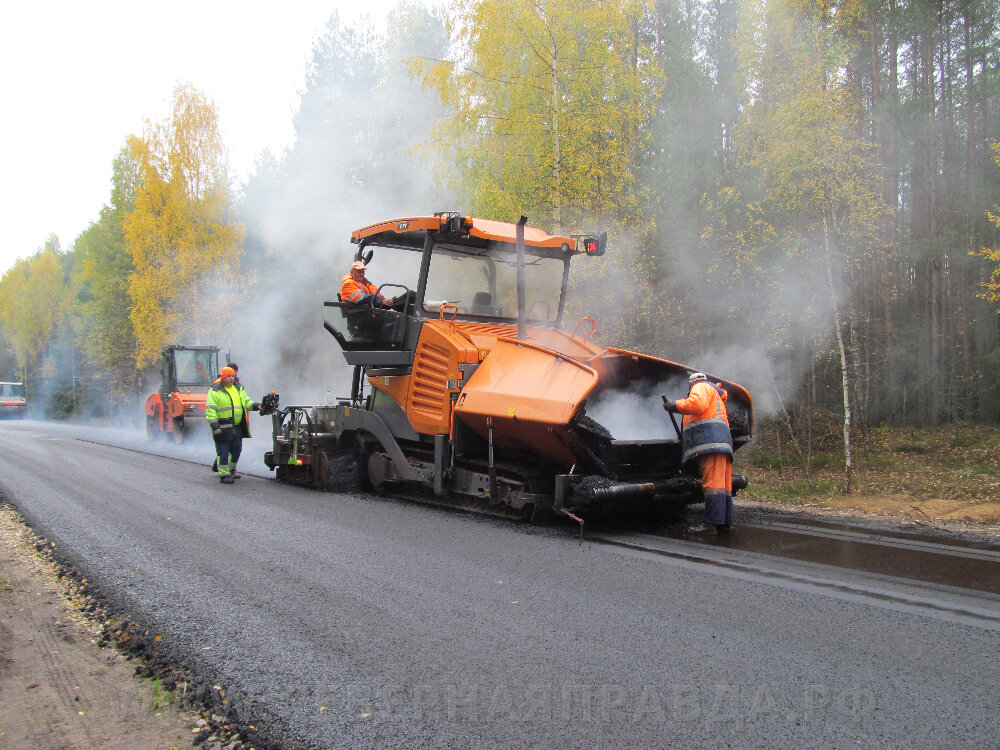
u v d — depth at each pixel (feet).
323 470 27.40
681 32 52.70
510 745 8.37
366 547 17.93
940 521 22.59
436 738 8.58
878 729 8.66
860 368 51.60
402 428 24.38
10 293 168.66
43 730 9.42
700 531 20.62
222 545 18.33
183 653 11.54
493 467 20.97
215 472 34.04
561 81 38.17
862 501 30.19
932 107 55.11
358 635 11.94
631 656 10.93
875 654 11.02
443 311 24.00
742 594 14.08
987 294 45.11
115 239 101.09
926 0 52.34
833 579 15.29
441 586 14.56
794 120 34.81
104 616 13.55
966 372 58.29
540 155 37.68
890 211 36.78
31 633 12.87
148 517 22.21
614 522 21.74
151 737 9.18
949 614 13.01
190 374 57.00
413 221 23.85
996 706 9.28
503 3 36.94
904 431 53.98
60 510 23.76
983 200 55.31
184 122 75.20
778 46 37.27
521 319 23.82
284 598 13.96
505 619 12.60
